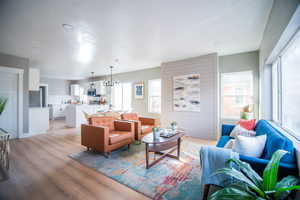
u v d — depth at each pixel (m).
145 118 4.26
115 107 7.10
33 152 3.06
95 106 6.40
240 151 1.62
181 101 4.47
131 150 3.20
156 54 4.00
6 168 2.25
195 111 4.22
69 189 1.83
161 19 2.25
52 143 3.67
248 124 2.71
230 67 4.12
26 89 4.32
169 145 2.82
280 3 1.63
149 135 2.73
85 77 8.27
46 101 7.82
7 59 3.94
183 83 4.44
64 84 8.63
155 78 5.81
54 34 2.73
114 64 5.21
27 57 4.24
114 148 2.89
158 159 2.51
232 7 1.97
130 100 6.74
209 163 1.51
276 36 1.83
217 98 3.86
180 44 3.30
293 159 1.29
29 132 4.41
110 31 2.63
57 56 4.16
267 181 1.04
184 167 2.38
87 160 2.66
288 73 2.09
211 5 1.92
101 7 1.93
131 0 1.80
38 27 2.46
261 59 3.21
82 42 3.13
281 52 2.16
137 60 4.64
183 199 1.64
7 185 1.91
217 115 3.88
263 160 1.37
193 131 4.25
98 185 1.92
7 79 3.99
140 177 2.09
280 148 1.35
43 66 5.43
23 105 4.25
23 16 2.12
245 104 4.00
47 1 1.79
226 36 2.90
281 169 1.26
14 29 2.52
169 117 4.72
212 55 3.92
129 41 3.10
